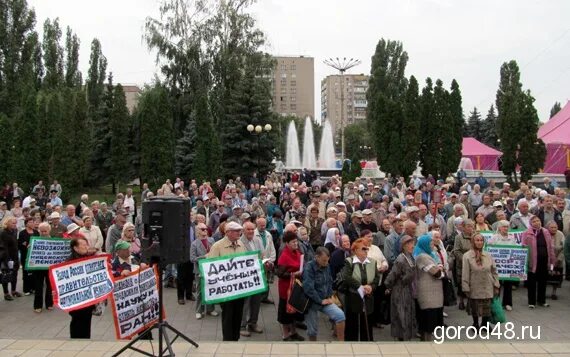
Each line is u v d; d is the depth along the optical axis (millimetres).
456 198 15648
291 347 7582
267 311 11336
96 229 12703
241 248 8938
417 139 31828
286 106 142625
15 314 10945
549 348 7520
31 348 7508
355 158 33750
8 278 11859
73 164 38750
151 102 36719
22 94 47969
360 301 8328
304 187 21875
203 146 36344
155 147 36250
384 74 64188
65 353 7289
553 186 21344
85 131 40312
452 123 32500
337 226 12023
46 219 15492
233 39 44156
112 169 40969
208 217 17328
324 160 54625
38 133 35781
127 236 11172
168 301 12094
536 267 11242
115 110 40781
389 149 32219
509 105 31469
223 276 8219
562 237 11992
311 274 8211
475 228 12016
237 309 8523
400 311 8305
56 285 7402
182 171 39812
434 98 32656
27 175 35062
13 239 12039
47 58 58094
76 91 46531
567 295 12516
